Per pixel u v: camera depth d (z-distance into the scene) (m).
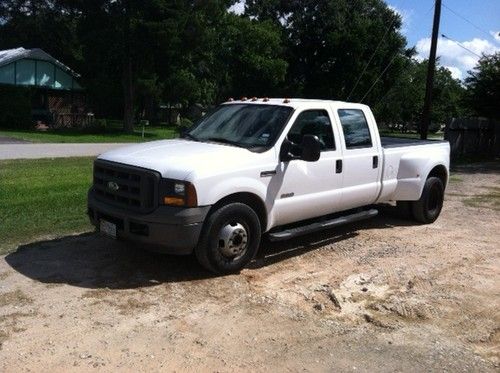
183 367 4.00
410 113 57.69
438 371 4.09
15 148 19.72
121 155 5.99
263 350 4.31
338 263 6.57
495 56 25.53
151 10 32.09
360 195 7.39
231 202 5.85
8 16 47.44
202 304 5.13
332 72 47.34
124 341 4.35
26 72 35.25
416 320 5.01
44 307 4.90
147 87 36.22
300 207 6.51
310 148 6.11
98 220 6.05
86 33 32.66
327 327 4.77
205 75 47.66
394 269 6.41
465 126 23.73
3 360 3.99
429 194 8.77
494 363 4.25
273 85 47.28
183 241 5.44
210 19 36.41
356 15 48.03
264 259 6.58
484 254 7.23
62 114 37.62
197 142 6.46
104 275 5.76
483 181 15.16
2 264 5.96
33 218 7.85
